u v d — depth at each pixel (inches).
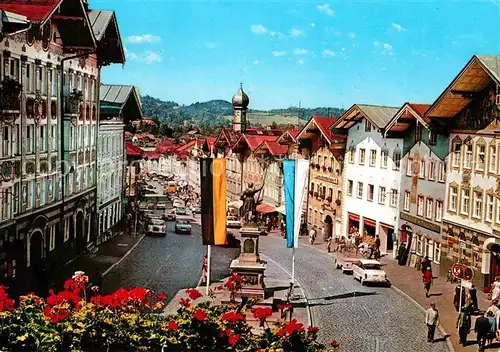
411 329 1234.0
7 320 767.1
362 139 2370.8
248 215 1379.2
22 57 1489.9
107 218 2466.8
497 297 1346.0
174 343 820.0
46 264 1593.3
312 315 1315.2
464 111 1708.9
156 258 1972.2
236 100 4407.0
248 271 1332.4
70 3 1696.6
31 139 1589.6
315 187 2785.4
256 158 3366.1
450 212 1760.6
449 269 1748.3
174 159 6294.3
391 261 2041.1
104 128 2385.6
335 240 2498.8
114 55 2220.7
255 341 845.8
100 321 795.4
